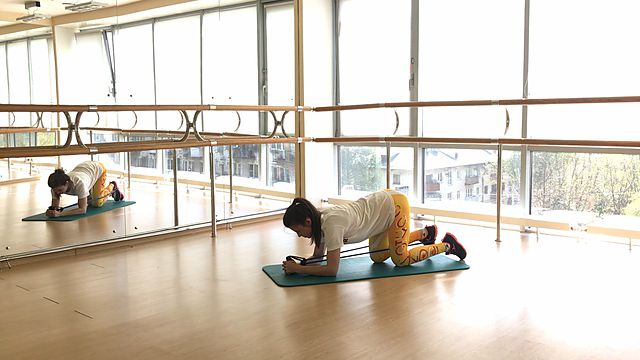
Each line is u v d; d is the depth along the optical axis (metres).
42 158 3.90
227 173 4.91
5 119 3.71
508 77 4.64
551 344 2.32
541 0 4.41
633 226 4.07
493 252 3.82
